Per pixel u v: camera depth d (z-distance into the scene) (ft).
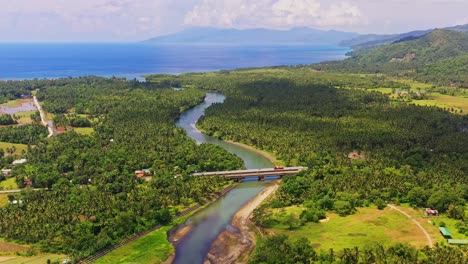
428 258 573.74
